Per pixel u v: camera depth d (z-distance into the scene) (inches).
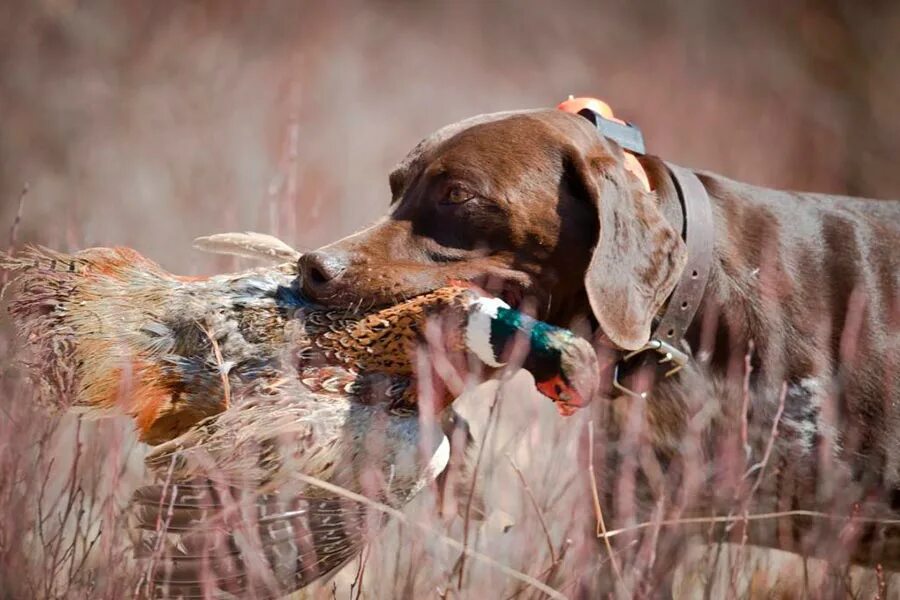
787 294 540.7
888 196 1519.4
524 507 564.7
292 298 483.8
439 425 483.5
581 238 505.0
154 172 1159.0
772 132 1646.2
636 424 530.0
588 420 540.1
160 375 477.4
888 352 538.0
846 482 533.6
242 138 1277.1
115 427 557.0
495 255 503.2
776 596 577.3
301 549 459.5
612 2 2020.2
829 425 531.2
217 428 451.5
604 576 529.3
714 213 547.2
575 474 554.9
